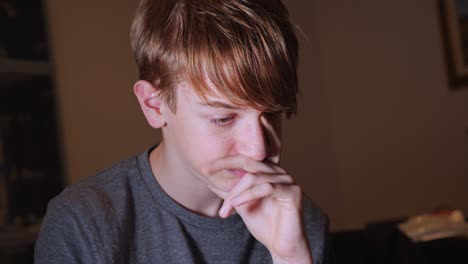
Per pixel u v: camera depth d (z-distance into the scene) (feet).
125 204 3.38
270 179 3.04
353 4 13.98
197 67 2.73
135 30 3.22
